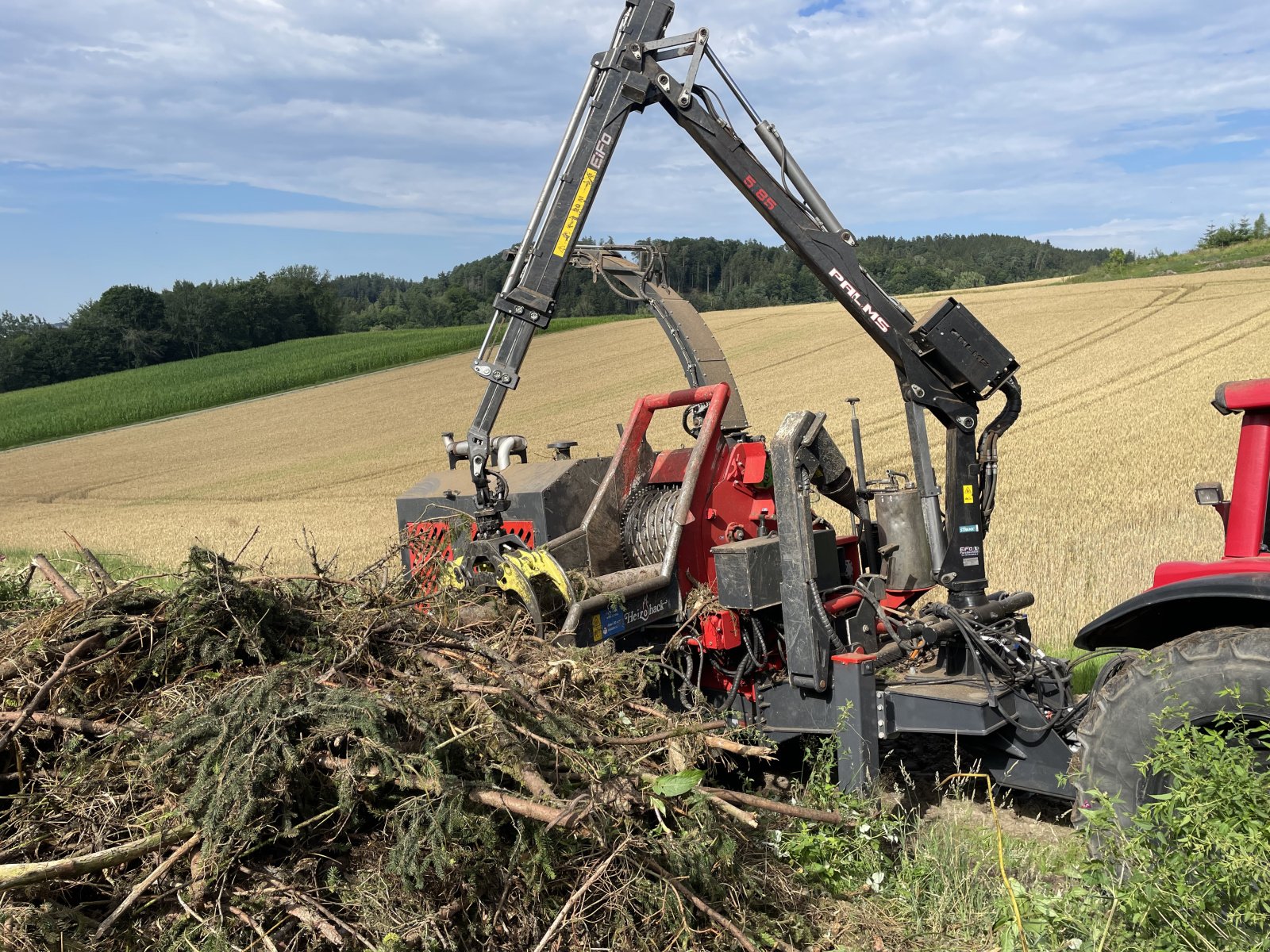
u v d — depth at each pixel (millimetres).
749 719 5297
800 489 4895
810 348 49312
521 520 5527
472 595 4809
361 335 92812
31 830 3111
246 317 112312
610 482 5766
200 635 3627
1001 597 5625
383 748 3135
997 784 4875
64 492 37875
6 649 3699
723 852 3572
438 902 3062
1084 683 7000
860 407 31125
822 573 5172
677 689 5477
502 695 3527
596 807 3295
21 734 3400
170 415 60500
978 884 3941
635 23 5254
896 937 3627
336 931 2865
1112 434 20500
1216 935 2930
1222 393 3721
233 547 19391
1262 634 3213
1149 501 13992
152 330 106875
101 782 3248
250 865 3033
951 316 5230
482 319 137625
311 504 27859
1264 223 96750
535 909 3203
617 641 5227
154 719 3381
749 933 3488
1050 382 30641
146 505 31891
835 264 5406
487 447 5062
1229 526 3736
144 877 2998
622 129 5219
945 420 5461
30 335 103125
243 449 44438
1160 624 3830
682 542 5586
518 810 3174
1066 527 12906
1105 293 55375
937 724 4715
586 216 5160
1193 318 41625
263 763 3018
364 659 3723
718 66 5277
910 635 5047
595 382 49125
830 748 4895
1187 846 3027
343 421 49094
